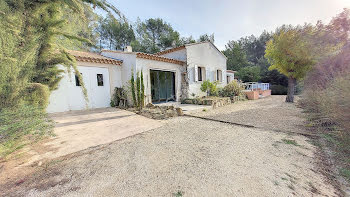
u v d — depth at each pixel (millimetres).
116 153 2545
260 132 3732
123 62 7988
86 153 2537
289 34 8094
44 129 2303
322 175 1919
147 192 1568
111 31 17531
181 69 9852
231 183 1725
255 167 2086
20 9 2451
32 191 1565
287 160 2293
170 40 20719
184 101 9203
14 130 1871
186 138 3326
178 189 1619
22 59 2359
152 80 8625
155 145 2918
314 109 4934
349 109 2820
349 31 6047
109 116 5523
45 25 2980
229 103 9758
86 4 3008
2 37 2096
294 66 8398
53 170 1992
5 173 1896
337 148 2654
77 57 6391
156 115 5691
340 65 5344
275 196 1516
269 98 13133
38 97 2676
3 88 2092
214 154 2508
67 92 6344
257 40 32094
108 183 1718
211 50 11828
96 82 7195
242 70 21812
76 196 1492
